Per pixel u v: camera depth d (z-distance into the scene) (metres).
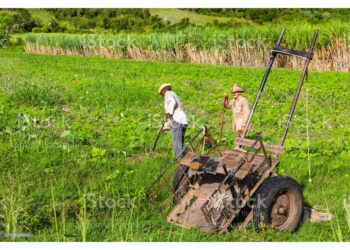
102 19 71.69
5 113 15.45
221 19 65.50
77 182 9.62
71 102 18.77
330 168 11.03
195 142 13.06
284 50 8.93
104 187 9.39
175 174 8.70
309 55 8.68
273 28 35.12
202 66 34.19
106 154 11.51
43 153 11.24
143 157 11.84
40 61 36.78
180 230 7.88
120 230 7.58
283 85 23.88
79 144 12.52
